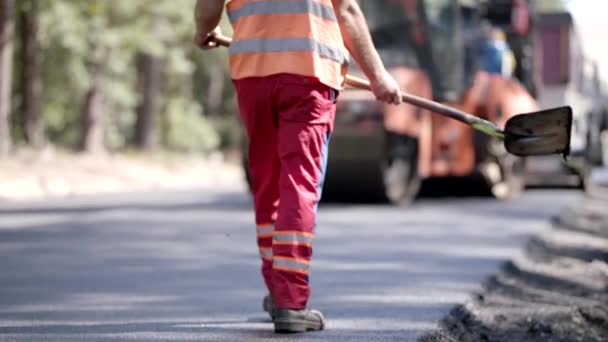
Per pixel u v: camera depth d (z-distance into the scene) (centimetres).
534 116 1172
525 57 4250
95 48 7056
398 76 3344
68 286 1642
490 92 3756
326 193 3481
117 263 1953
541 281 1795
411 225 2750
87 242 2323
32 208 3356
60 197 4041
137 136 8612
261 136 1145
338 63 1131
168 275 1784
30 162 5294
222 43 1200
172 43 7656
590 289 1708
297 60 1105
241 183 6462
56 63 7281
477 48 3738
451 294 1559
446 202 3731
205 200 3834
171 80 10531
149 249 2188
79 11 6450
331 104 1129
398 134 3419
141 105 8644
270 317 1310
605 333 1373
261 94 1116
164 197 4059
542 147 1169
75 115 9019
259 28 1123
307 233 1110
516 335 1327
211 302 1466
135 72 9344
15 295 1544
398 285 1655
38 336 1126
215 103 12706
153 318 1312
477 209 3369
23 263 1953
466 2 3694
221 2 1147
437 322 1280
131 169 6141
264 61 1116
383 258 2030
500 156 3866
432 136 3569
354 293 1556
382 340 1116
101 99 7694
